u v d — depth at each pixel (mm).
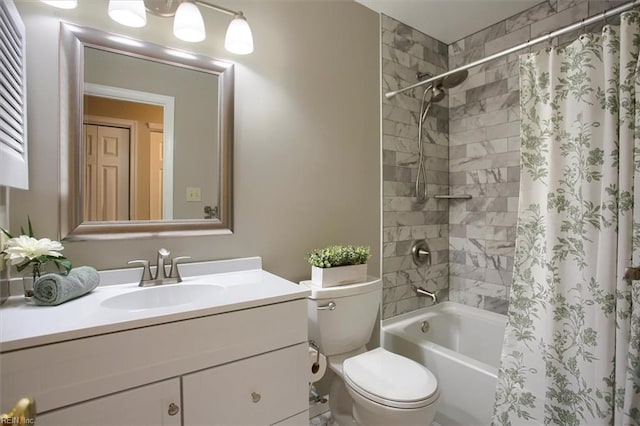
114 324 813
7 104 875
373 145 2047
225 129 1472
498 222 2174
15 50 960
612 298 1167
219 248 1469
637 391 1103
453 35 2359
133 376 839
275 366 1084
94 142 1207
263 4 1601
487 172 2234
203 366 944
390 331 2008
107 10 1234
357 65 1970
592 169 1237
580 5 1804
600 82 1243
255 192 1570
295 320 1131
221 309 971
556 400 1277
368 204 2021
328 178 1837
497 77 2180
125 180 1263
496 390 1424
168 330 889
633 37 1167
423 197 2312
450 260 2465
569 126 1308
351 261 1612
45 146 1118
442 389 1686
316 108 1785
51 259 1013
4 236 1009
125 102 1265
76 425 769
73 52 1161
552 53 1341
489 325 2100
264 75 1601
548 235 1319
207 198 1440
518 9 2043
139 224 1282
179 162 1374
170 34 1359
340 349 1569
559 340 1287
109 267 1232
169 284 1247
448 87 2170
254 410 1040
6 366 699
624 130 1160
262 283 1271
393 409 1175
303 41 1736
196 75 1415
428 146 2348
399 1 1967
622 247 1146
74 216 1156
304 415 1158
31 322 813
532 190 1397
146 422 857
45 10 1123
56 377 749
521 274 1401
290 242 1688
